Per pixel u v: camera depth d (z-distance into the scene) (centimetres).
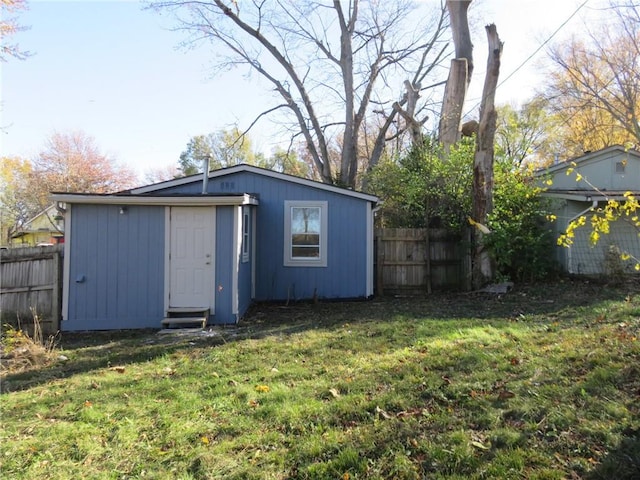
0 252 787
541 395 355
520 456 272
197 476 279
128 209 804
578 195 1105
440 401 365
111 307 796
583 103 2161
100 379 488
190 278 808
